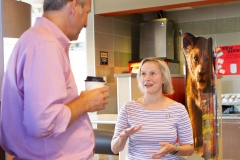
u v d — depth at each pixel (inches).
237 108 277.3
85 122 63.4
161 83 109.1
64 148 60.2
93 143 64.7
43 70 54.7
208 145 168.4
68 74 60.5
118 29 297.6
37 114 53.4
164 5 249.0
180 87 171.2
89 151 63.0
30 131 55.0
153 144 103.8
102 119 188.1
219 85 217.5
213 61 172.6
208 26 298.0
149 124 104.7
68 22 63.2
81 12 64.1
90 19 275.6
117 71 295.6
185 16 307.9
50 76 54.9
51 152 59.0
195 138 156.3
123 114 108.9
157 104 108.0
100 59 279.0
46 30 59.2
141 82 109.7
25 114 54.9
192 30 305.0
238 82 285.3
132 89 142.5
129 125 108.0
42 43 56.0
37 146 58.9
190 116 154.0
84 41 301.0
